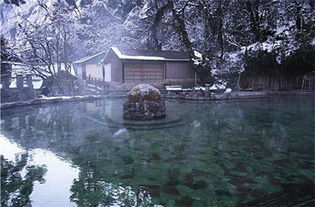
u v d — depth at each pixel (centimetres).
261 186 582
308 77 2775
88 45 4581
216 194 548
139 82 3141
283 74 2852
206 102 2158
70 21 3269
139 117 1367
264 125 1241
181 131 1145
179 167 719
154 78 3212
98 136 1091
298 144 912
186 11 3591
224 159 773
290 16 3206
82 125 1331
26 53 3089
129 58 3020
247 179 623
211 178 636
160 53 3362
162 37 4225
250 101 2164
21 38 3189
